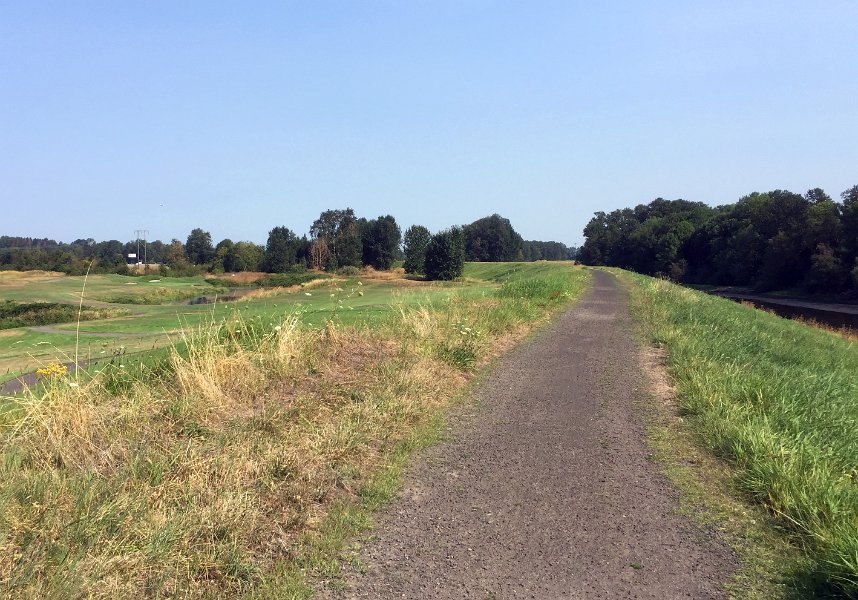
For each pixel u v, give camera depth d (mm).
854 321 41812
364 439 5770
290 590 3461
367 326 10016
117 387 6195
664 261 101562
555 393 8258
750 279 76188
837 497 4469
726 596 3521
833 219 60562
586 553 3992
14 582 3029
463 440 6277
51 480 4086
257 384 6773
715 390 7758
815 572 3689
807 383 8242
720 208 109875
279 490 4547
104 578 3217
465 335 10516
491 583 3609
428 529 4293
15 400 5223
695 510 4672
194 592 3344
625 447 6098
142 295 40875
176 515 3838
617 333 13898
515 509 4648
